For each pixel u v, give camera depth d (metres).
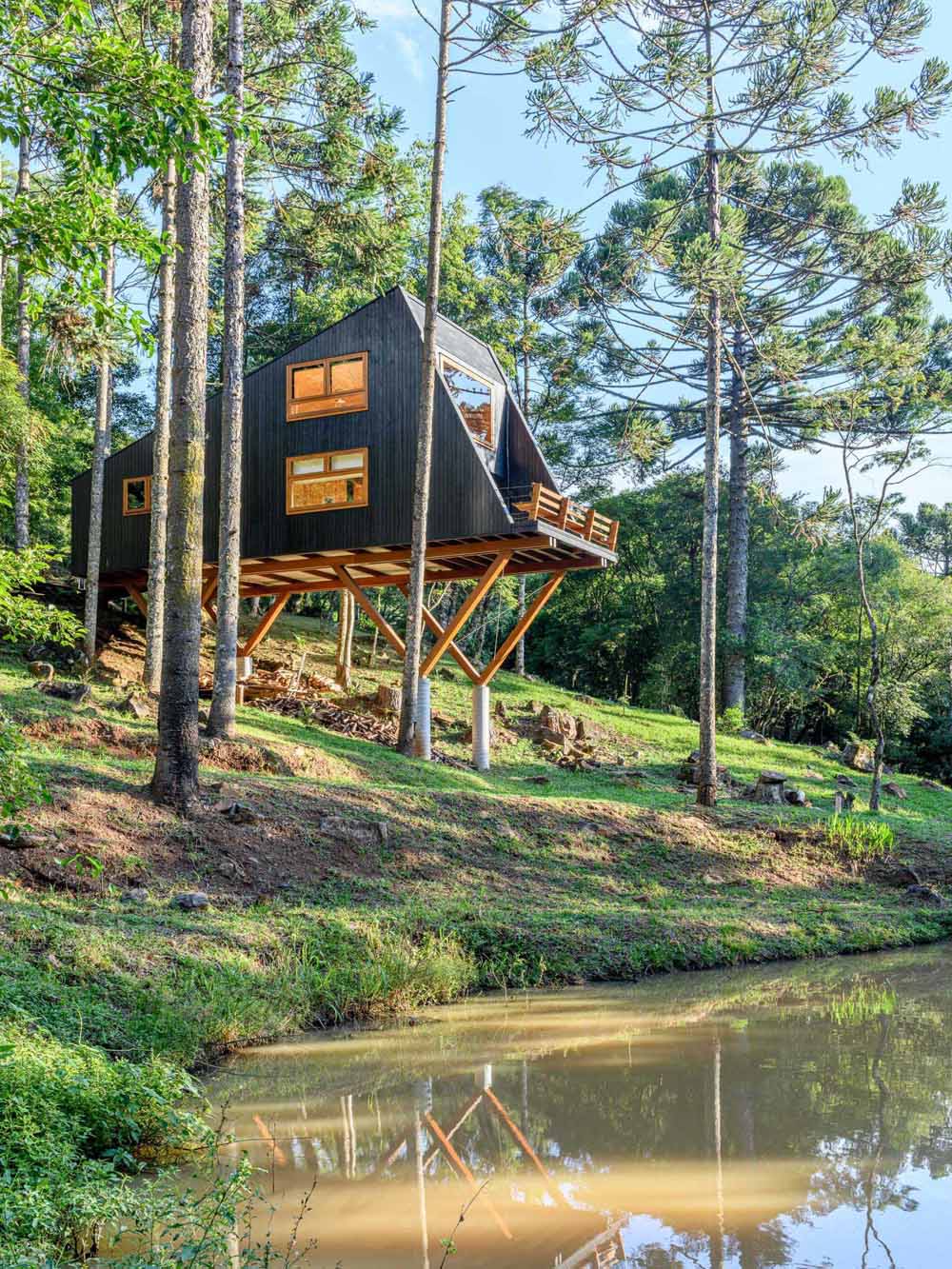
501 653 24.05
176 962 9.77
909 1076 8.61
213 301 35.09
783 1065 8.95
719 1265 5.05
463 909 13.55
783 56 21.52
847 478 28.33
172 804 13.43
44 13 6.24
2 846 11.02
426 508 21.31
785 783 26.98
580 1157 6.67
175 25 19.31
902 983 13.02
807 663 41.59
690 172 34.59
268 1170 6.38
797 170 37.62
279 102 20.86
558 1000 11.75
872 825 20.73
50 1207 4.77
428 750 22.19
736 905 16.61
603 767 25.97
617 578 49.53
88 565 24.59
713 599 21.94
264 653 30.08
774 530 45.31
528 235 25.19
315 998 10.44
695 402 41.84
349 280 31.39
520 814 18.08
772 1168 6.46
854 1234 5.46
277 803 14.97
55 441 32.59
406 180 22.39
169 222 20.44
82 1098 6.26
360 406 22.84
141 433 40.28
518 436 25.62
